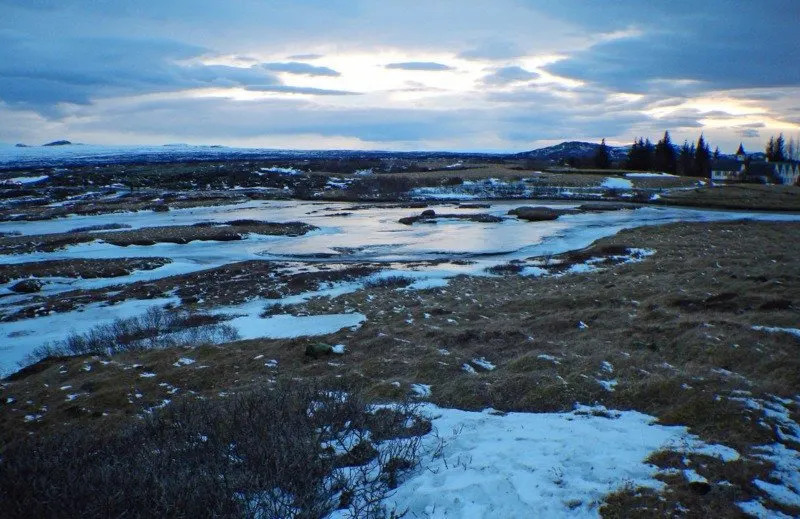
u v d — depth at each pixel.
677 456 7.67
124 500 6.86
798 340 12.74
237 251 41.09
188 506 6.68
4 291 30.20
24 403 13.86
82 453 8.91
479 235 44.91
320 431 9.20
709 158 105.31
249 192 83.94
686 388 10.34
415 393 12.05
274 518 6.55
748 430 8.52
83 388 14.51
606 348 14.07
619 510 6.43
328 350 15.89
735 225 43.94
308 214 61.38
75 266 34.75
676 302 18.28
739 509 6.39
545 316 18.30
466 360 13.96
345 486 7.31
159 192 85.75
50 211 64.44
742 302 17.23
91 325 22.83
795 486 6.94
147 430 10.00
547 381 11.61
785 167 101.50
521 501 6.63
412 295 24.88
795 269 23.42
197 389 13.99
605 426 9.16
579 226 47.50
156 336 20.19
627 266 29.06
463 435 8.90
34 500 6.96
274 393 11.20
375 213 61.16
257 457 7.89
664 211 55.62
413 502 6.85
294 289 27.55
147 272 34.34
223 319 22.47
